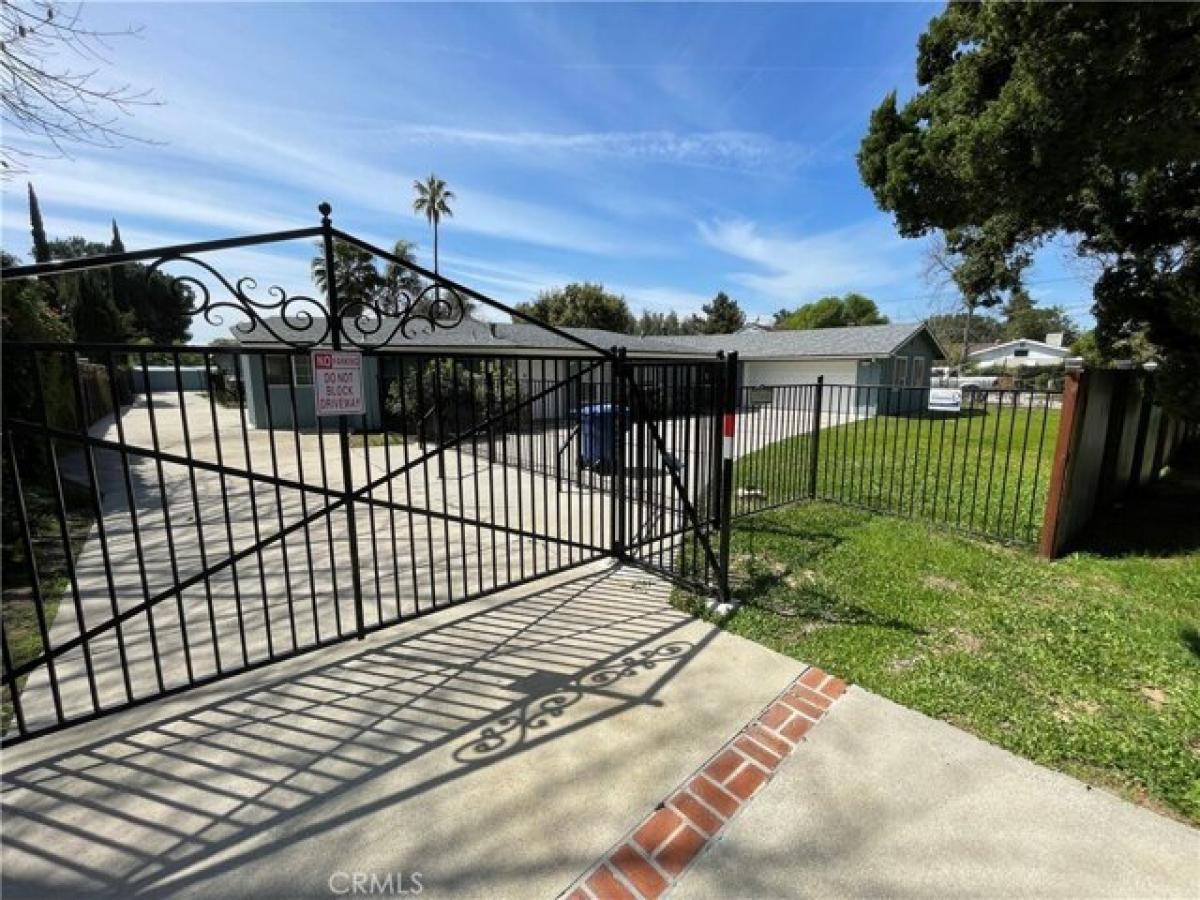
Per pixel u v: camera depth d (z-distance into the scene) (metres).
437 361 3.21
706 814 1.90
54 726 2.20
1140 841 1.80
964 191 5.49
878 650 3.00
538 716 2.45
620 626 3.33
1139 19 3.68
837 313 45.69
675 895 1.61
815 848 1.77
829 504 6.20
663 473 4.32
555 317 34.41
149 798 1.97
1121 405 5.52
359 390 2.85
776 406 7.34
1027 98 4.40
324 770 2.11
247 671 2.69
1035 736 2.30
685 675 2.78
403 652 3.01
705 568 3.94
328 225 2.60
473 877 1.67
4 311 5.77
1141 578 3.96
